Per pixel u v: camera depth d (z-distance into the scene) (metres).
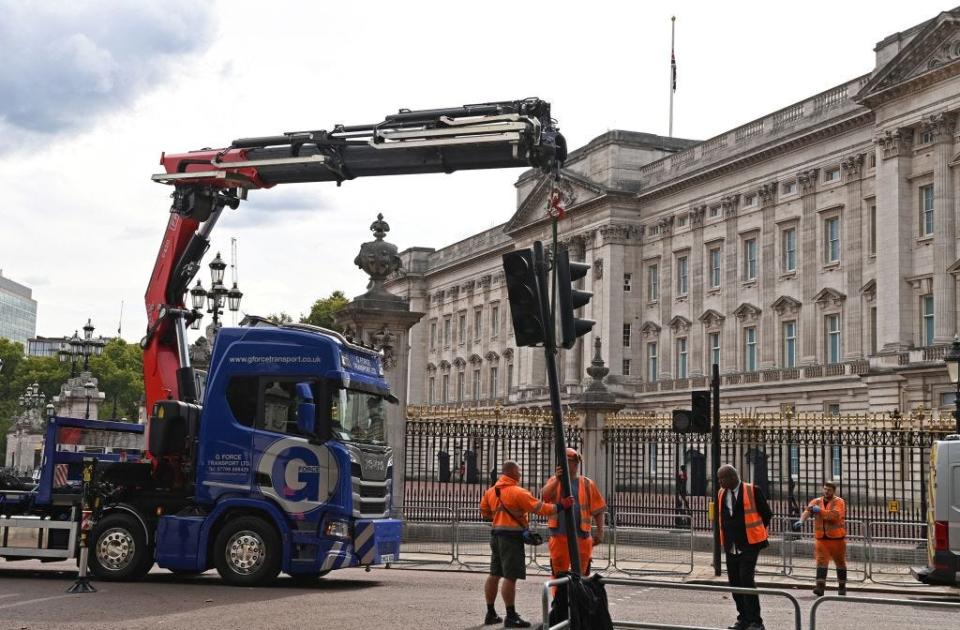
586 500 14.59
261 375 19.05
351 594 17.89
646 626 11.24
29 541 19.23
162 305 21.03
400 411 28.97
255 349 19.17
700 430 24.33
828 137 69.31
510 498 14.70
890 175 61.16
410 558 25.30
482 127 17.73
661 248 86.75
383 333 28.88
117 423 21.55
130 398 168.00
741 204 78.06
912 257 60.06
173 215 20.95
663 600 18.52
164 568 20.52
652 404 85.06
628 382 87.94
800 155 72.06
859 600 10.11
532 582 21.02
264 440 18.81
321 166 19.28
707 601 18.47
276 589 18.19
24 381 166.00
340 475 18.70
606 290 89.06
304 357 18.98
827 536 20.23
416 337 136.00
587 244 92.75
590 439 31.83
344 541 18.73
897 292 59.94
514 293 11.14
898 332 59.59
